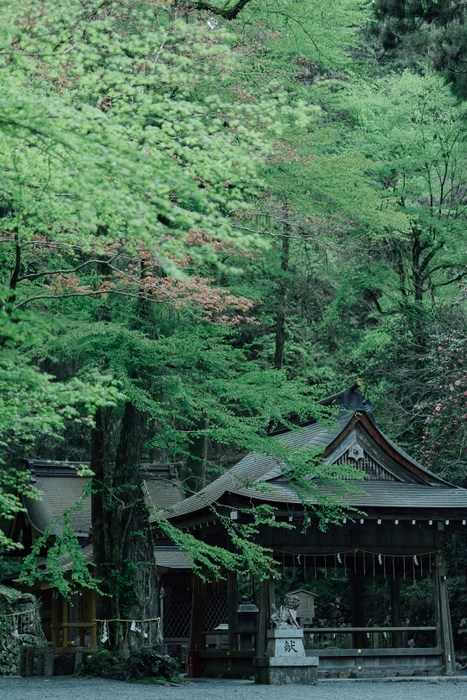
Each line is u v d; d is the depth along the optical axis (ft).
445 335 75.87
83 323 46.91
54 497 91.76
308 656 56.24
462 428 72.84
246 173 30.60
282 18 65.92
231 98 49.34
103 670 52.95
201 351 50.11
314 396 55.47
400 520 58.18
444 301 98.89
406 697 43.16
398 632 67.10
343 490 55.88
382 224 65.46
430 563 62.90
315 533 58.49
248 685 51.80
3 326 25.68
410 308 92.73
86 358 48.78
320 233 64.59
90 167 24.58
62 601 81.82
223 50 29.17
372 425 61.00
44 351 45.09
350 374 100.22
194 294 42.09
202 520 60.80
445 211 101.35
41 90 29.27
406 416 85.76
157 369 52.24
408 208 91.86
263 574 52.70
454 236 94.22
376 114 102.32
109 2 39.27
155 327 51.96
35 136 25.55
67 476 96.37
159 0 46.29
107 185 23.85
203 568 66.03
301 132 58.18
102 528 55.26
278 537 57.57
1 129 25.13
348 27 94.32
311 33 67.10
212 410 49.85
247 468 65.05
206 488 68.03
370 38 98.63
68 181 26.05
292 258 104.17
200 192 24.29
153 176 24.04
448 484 62.64
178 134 34.06
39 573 49.60
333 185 61.05
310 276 100.01
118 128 24.50
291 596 55.01
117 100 29.12
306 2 66.23
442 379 76.38
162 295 47.47
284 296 96.89
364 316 107.96
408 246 102.01
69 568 73.10
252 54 55.77
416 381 84.79
